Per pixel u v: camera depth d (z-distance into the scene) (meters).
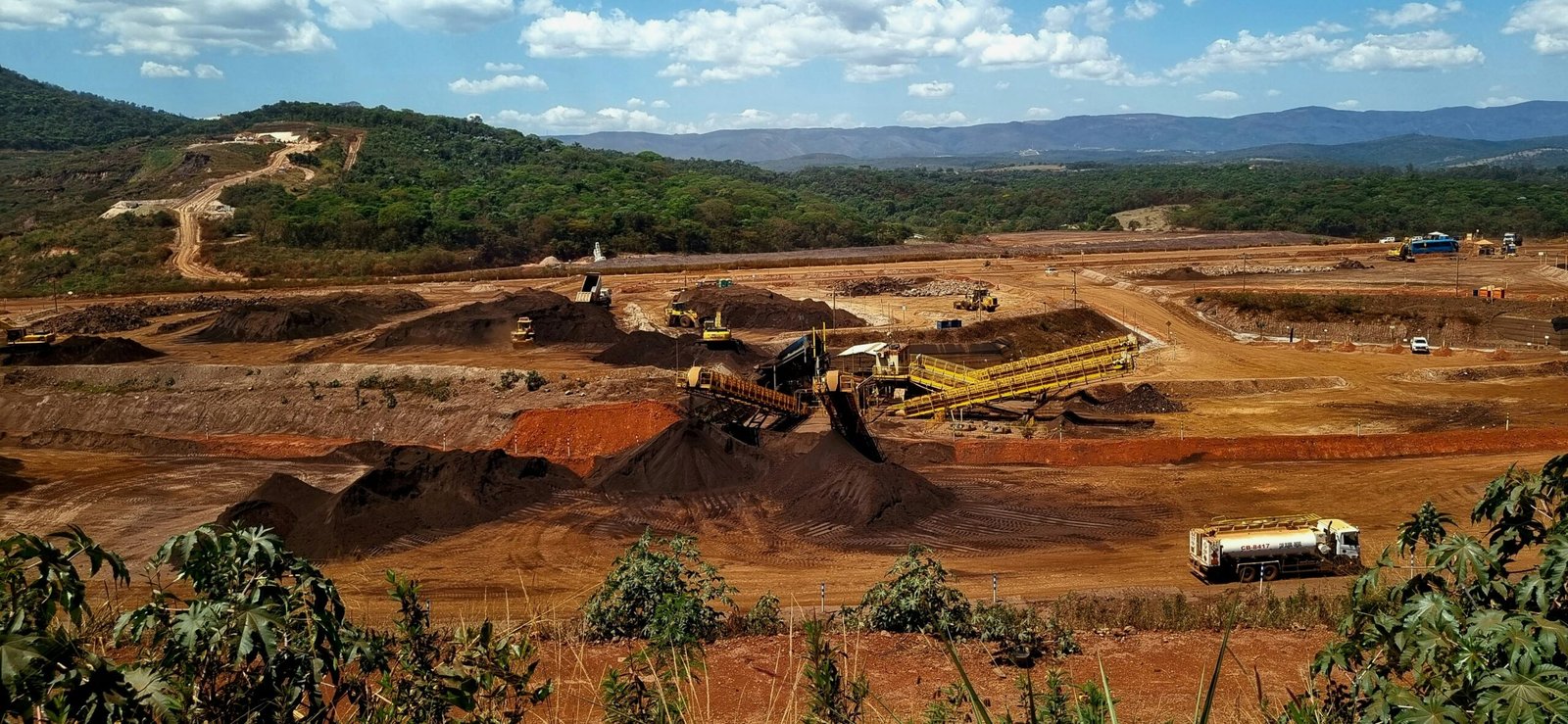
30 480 47.00
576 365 70.00
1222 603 23.97
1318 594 27.61
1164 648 19.44
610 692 8.77
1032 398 63.09
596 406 55.38
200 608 6.25
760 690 16.16
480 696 8.10
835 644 19.30
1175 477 45.31
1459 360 74.50
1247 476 45.22
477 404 59.56
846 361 67.19
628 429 53.66
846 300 101.62
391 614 28.42
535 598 30.67
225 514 36.22
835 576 32.88
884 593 21.44
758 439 52.50
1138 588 29.27
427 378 63.47
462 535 37.22
